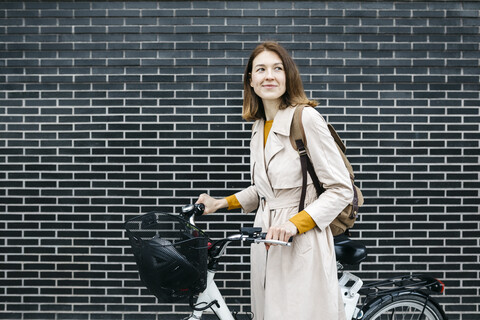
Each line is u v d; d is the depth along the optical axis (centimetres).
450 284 386
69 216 384
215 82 383
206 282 217
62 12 379
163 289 204
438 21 380
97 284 386
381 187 385
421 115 384
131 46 380
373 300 277
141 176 384
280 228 198
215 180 384
